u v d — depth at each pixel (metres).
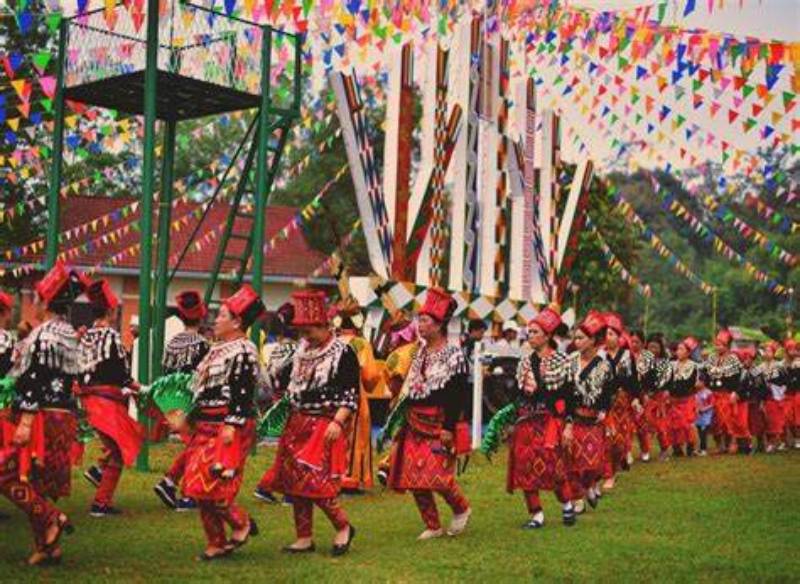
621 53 16.75
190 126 42.12
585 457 10.65
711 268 70.44
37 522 7.54
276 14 13.77
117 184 34.59
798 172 33.28
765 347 20.02
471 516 10.55
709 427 18.75
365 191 17.14
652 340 17.19
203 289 30.98
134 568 7.61
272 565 7.85
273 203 43.44
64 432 8.05
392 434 9.21
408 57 18.06
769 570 8.13
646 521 10.48
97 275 29.42
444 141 18.89
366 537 9.19
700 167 22.94
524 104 21.83
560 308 22.31
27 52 17.55
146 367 12.76
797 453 19.03
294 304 8.13
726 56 16.09
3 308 8.45
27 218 24.34
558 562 8.25
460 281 19.53
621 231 34.22
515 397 10.10
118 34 13.72
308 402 8.13
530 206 21.80
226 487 7.75
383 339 15.11
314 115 23.88
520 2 17.48
